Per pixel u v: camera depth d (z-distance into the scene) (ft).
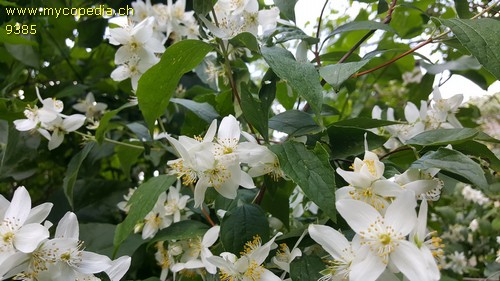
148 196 0.67
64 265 0.54
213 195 0.77
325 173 0.53
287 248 0.61
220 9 0.75
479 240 1.83
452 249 1.76
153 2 1.13
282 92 0.90
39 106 1.16
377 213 0.51
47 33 1.19
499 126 1.24
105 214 1.03
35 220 0.54
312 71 0.56
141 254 0.89
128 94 1.16
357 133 0.64
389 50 0.74
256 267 0.59
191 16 0.96
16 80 1.16
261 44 0.74
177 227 0.75
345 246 0.52
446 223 1.85
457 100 0.82
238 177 0.61
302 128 0.66
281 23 0.79
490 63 0.53
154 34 0.96
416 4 1.10
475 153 0.64
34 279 0.53
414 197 0.50
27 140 0.95
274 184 0.67
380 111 0.86
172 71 0.66
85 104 1.13
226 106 0.85
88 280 0.57
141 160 1.26
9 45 1.06
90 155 1.09
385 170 0.61
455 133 0.61
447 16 1.17
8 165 0.93
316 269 0.56
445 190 0.68
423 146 0.63
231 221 0.63
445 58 1.16
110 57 1.31
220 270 0.63
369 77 1.21
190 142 0.62
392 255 0.49
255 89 0.95
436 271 0.47
